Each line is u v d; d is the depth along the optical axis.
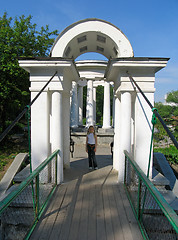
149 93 4.50
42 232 2.81
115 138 5.79
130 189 3.90
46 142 4.54
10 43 9.92
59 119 4.54
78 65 11.65
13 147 10.37
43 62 4.29
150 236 2.73
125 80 4.48
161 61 4.25
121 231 2.84
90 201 3.71
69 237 2.71
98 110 38.69
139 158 4.54
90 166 5.82
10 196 2.09
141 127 4.53
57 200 3.75
